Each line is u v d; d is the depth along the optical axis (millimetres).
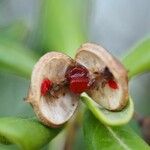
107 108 103
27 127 100
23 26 153
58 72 104
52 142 136
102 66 103
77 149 161
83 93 107
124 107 102
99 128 107
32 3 193
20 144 99
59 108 104
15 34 151
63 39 136
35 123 102
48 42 137
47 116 102
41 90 102
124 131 107
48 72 103
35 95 101
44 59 102
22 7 193
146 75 200
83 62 106
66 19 139
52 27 138
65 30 138
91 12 147
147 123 133
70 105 106
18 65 131
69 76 105
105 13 212
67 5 141
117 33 210
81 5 142
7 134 98
